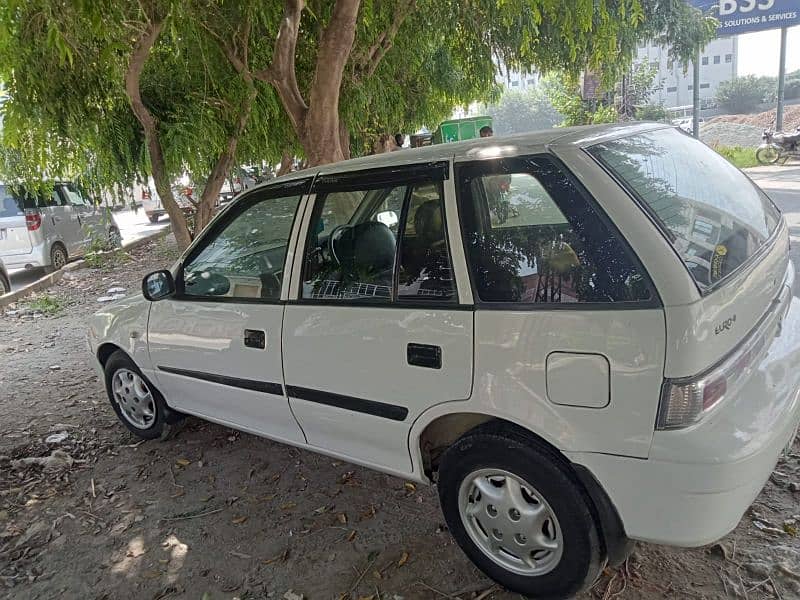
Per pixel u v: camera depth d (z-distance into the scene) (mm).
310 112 6395
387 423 2721
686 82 86312
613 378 2064
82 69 7426
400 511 3227
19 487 3830
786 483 3057
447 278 2463
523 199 2320
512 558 2520
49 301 9391
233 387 3381
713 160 2982
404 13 8031
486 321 2330
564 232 2211
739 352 2123
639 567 2613
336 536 3062
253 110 8875
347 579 2746
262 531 3166
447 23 8508
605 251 2117
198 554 3033
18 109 7352
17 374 6191
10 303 9578
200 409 3773
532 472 2309
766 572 2504
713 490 1980
